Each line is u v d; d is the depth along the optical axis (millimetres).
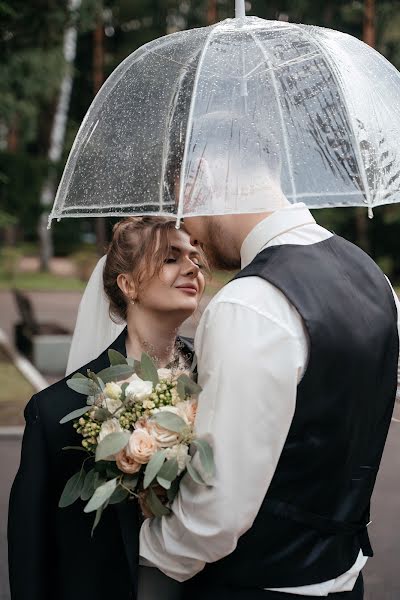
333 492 2451
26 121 36375
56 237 49938
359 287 2494
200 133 2561
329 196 2508
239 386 2283
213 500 2314
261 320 2311
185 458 2402
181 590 2695
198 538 2367
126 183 2750
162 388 2537
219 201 2480
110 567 2779
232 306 2334
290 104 2572
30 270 40812
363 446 2521
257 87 2590
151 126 2730
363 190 2514
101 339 3283
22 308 16469
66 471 2834
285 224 2479
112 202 2770
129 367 2639
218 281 3041
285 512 2396
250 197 2477
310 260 2430
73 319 22234
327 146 2549
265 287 2355
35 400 2887
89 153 2875
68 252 50406
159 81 2748
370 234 38562
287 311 2338
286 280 2359
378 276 2574
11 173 22547
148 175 2705
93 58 40438
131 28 39625
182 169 2529
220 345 2320
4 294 30453
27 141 40375
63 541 2820
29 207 25766
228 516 2309
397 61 35844
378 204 2512
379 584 5609
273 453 2307
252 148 2514
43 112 38875
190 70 2691
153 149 2701
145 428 2496
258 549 2412
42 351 14086
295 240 2475
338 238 2580
